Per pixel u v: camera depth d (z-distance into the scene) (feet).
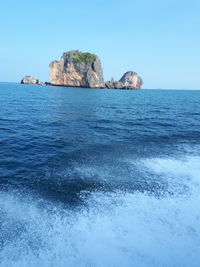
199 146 49.19
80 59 463.83
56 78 481.46
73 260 15.67
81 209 22.45
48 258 15.81
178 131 65.26
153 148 46.26
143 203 23.80
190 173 32.94
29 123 69.67
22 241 17.47
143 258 15.94
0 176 30.55
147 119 86.84
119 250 16.69
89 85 474.90
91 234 18.48
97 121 78.89
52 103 140.26
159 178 30.81
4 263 15.24
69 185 28.09
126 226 19.62
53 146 45.73
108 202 23.99
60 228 19.24
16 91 256.93
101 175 31.42
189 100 226.38
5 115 81.87
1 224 19.49
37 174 31.50
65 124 70.90
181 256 16.21
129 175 31.65
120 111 112.16
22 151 42.16
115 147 45.91
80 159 38.11
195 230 19.24
